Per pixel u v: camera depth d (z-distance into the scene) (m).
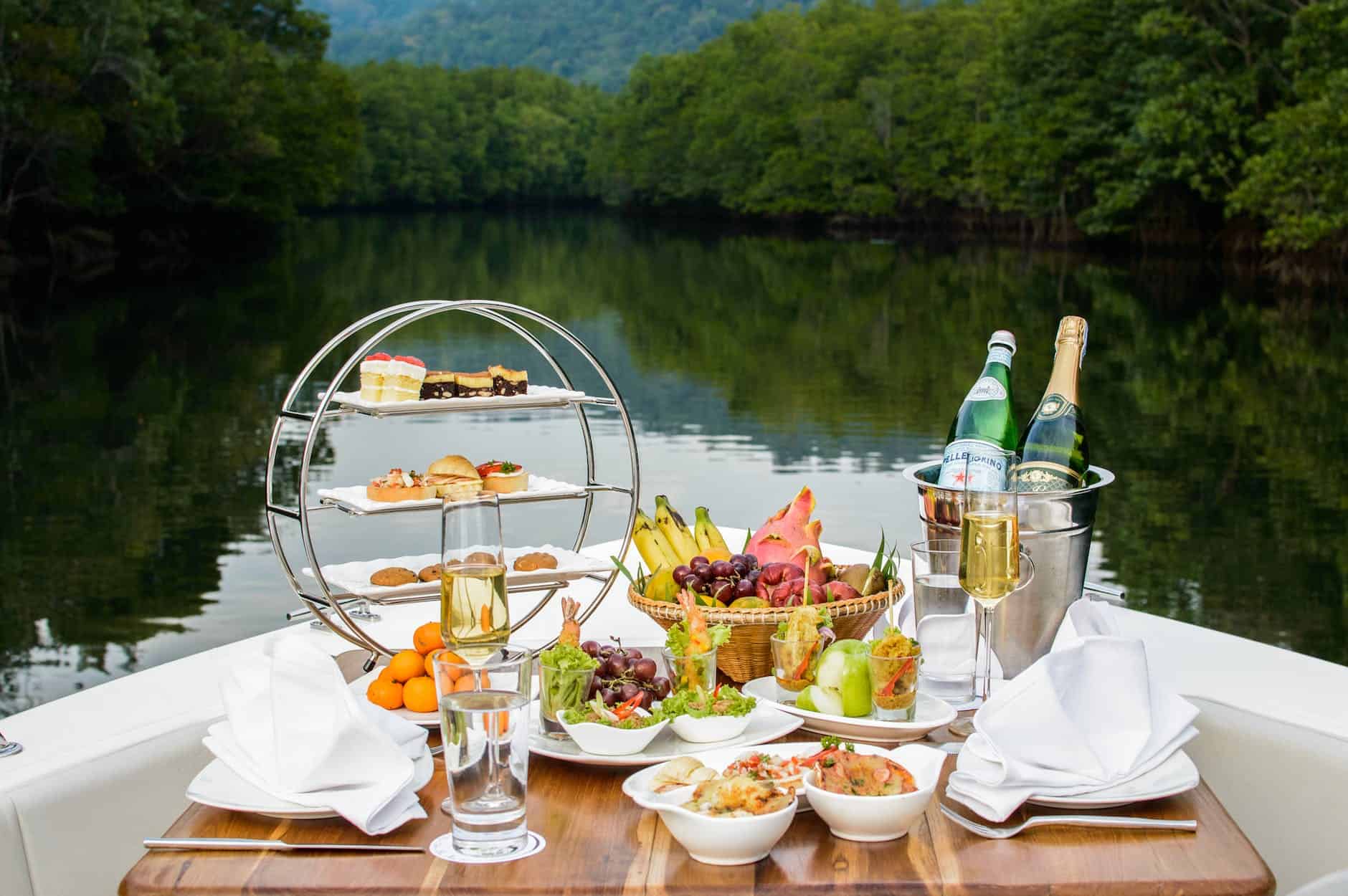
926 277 28.12
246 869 1.19
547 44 149.50
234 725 1.35
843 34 48.69
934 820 1.28
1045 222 34.66
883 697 1.46
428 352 16.05
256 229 36.84
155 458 9.93
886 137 43.94
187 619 6.04
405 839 1.24
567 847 1.22
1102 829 1.25
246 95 30.55
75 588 6.52
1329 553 7.30
